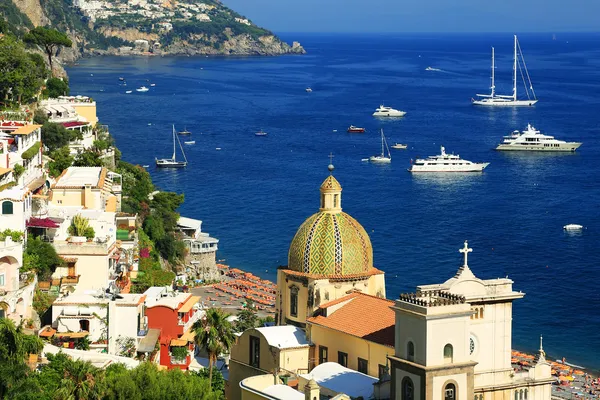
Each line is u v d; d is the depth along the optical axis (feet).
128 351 442.91
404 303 342.23
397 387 345.92
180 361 476.54
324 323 424.46
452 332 338.95
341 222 448.65
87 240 504.43
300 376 393.70
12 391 341.21
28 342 362.33
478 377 380.17
